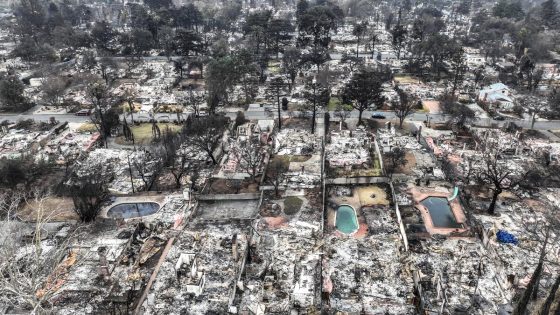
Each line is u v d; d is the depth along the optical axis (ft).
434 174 282.77
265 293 183.83
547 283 182.70
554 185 267.39
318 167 300.20
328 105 427.33
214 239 221.46
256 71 495.82
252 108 427.74
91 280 193.88
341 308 174.70
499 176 262.26
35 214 244.22
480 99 428.97
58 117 410.31
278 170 287.69
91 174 276.21
